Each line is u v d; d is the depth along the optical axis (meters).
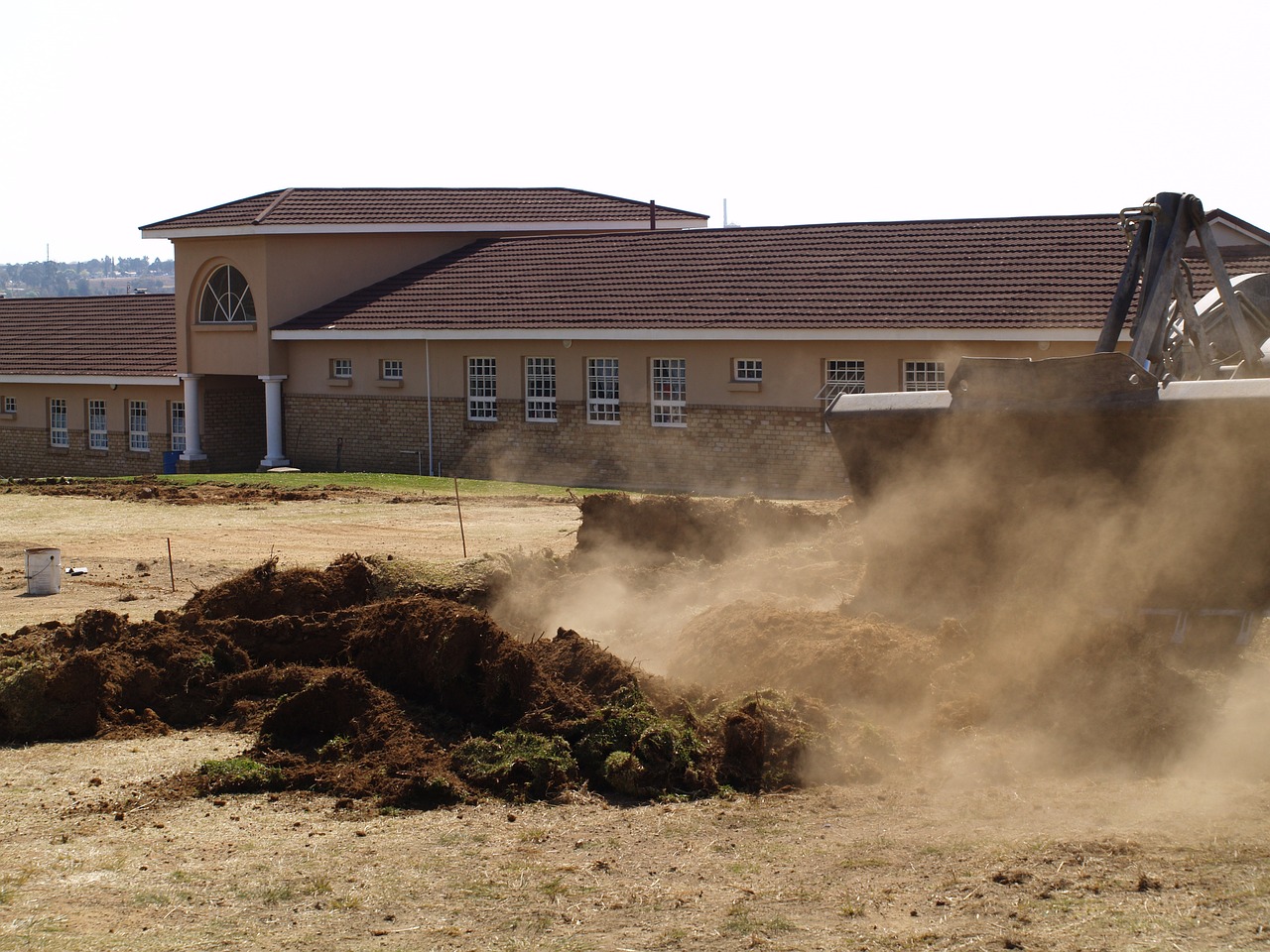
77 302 51.22
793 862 8.05
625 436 33.50
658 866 8.12
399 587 13.83
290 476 33.44
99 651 11.97
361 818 9.31
